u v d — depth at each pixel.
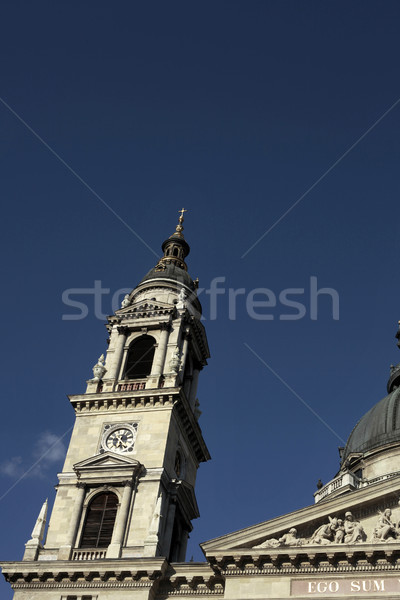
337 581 57.00
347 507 60.28
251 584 58.50
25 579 64.56
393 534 58.38
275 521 60.62
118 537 66.75
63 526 69.06
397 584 55.81
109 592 62.69
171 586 62.53
